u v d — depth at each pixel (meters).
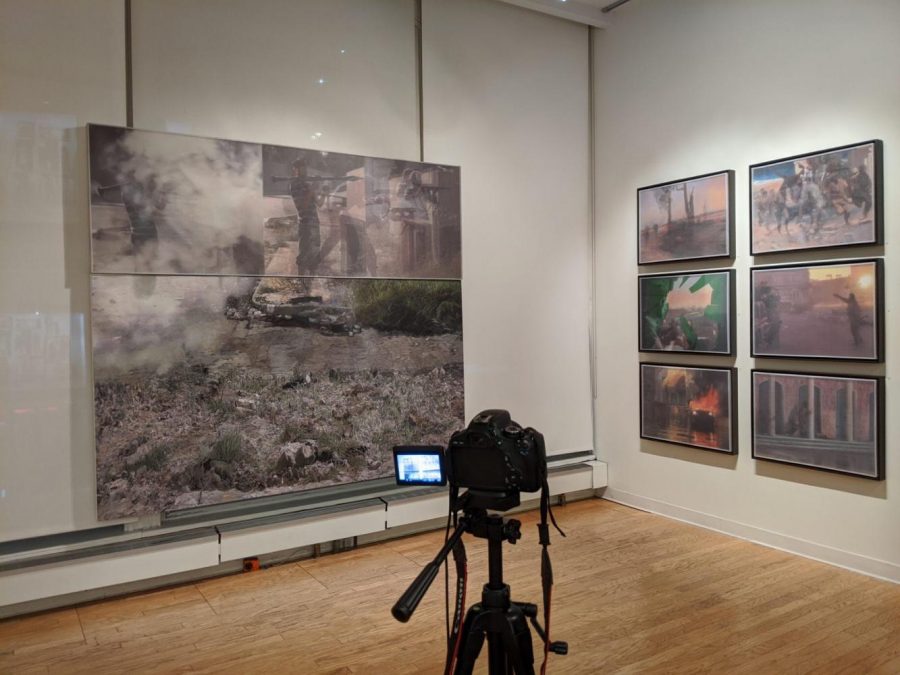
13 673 3.20
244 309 4.41
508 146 5.66
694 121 5.26
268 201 4.49
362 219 4.85
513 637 2.13
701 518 5.27
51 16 3.89
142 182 4.09
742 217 4.92
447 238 5.23
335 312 4.73
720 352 5.05
